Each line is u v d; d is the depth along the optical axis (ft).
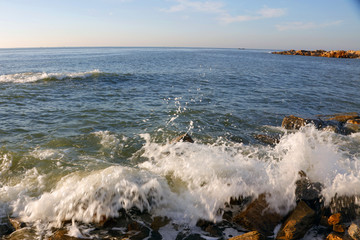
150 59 149.89
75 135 23.11
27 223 11.82
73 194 13.00
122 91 45.96
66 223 11.80
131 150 20.36
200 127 27.14
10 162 17.33
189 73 77.41
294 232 10.98
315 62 183.21
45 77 53.16
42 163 17.30
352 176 13.62
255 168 15.35
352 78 79.61
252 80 67.51
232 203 13.24
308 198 12.72
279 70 102.42
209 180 14.40
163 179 14.82
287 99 43.86
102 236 11.03
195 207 13.01
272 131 26.96
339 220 11.62
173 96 43.29
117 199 12.68
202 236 11.46
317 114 34.65
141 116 30.45
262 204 12.64
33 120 27.35
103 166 17.08
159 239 11.12
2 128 24.31
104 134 23.65
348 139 23.52
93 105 34.81
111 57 167.63
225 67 107.14
